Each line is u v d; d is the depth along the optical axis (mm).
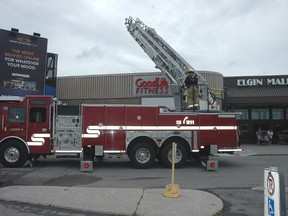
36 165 14234
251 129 32156
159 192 8422
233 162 15930
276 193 4828
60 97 32000
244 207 7668
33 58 27016
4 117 13227
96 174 12008
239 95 29719
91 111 13328
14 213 6895
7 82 25828
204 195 8234
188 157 14758
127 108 13453
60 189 8633
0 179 10766
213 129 13727
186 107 15211
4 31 25891
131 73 30234
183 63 18406
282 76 30578
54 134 13227
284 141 30875
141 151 13461
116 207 7082
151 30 19641
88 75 31438
